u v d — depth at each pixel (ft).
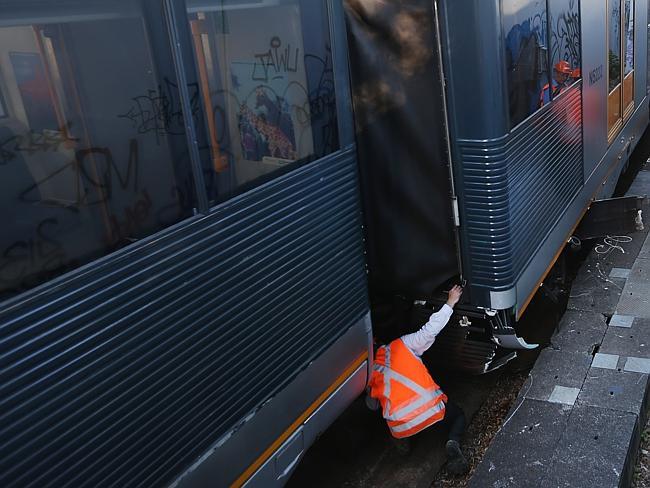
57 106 7.22
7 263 6.84
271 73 10.00
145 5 8.04
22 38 6.89
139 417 8.05
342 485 13.76
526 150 14.05
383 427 15.34
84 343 7.37
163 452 8.46
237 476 9.84
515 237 13.48
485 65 12.14
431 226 13.71
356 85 13.42
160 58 8.25
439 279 14.01
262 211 9.77
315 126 11.00
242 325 9.53
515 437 13.43
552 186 16.12
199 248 8.76
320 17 10.95
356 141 13.78
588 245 21.75
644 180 27.09
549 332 16.79
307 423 11.30
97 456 7.59
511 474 12.52
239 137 9.46
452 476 13.64
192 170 8.70
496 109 12.41
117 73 7.79
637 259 20.04
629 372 14.89
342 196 11.67
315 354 11.22
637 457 13.55
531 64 14.16
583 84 18.49
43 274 7.14
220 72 9.10
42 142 7.11
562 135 16.78
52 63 7.17
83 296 7.36
